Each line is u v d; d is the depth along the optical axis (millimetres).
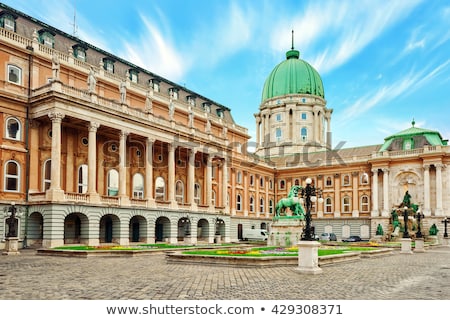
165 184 58406
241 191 77000
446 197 69562
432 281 18516
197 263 24828
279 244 42344
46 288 15383
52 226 38844
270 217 84375
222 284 16562
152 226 49969
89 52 51719
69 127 46094
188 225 53125
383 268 24312
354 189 79188
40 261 26781
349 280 18281
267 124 105062
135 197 53500
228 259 23547
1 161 39844
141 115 50469
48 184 43750
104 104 45938
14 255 32219
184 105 63719
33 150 42562
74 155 46406
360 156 79375
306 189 21656
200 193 65125
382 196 75688
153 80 60281
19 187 41125
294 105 102500
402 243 40000
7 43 41000
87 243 41969
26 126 42156
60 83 41281
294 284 16750
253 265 22812
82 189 47031
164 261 26984
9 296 13734
